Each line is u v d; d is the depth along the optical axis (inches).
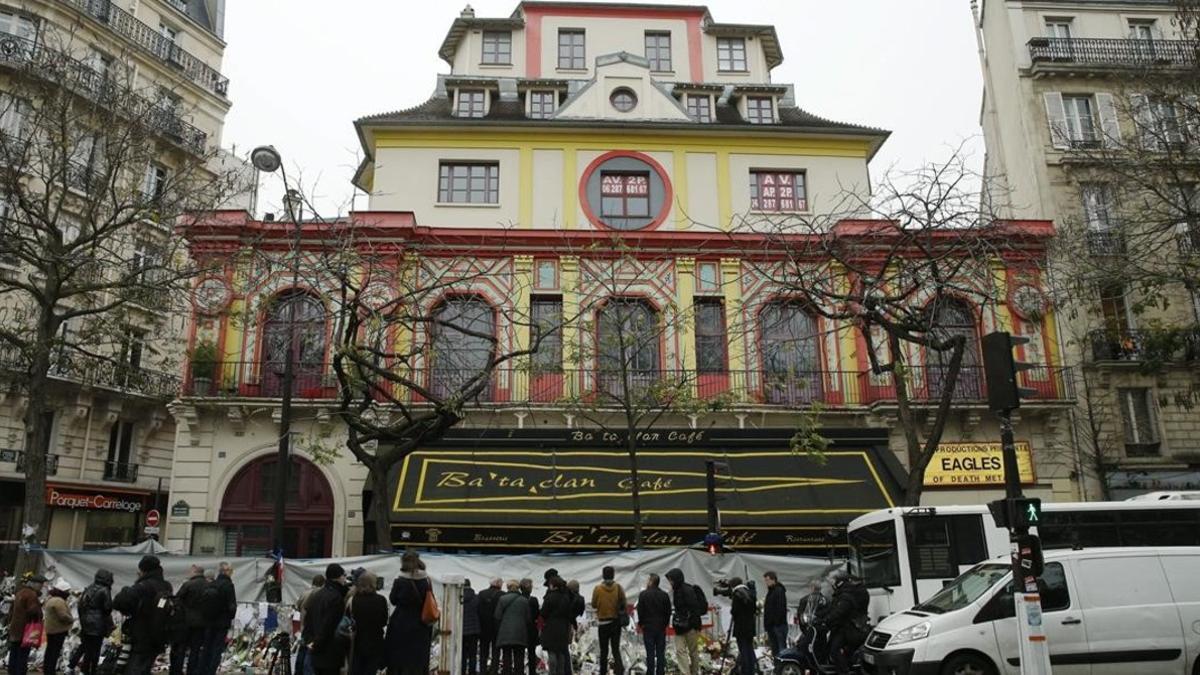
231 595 456.8
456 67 1104.2
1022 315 880.3
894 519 581.0
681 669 488.4
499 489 748.0
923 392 840.3
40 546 611.2
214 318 843.4
